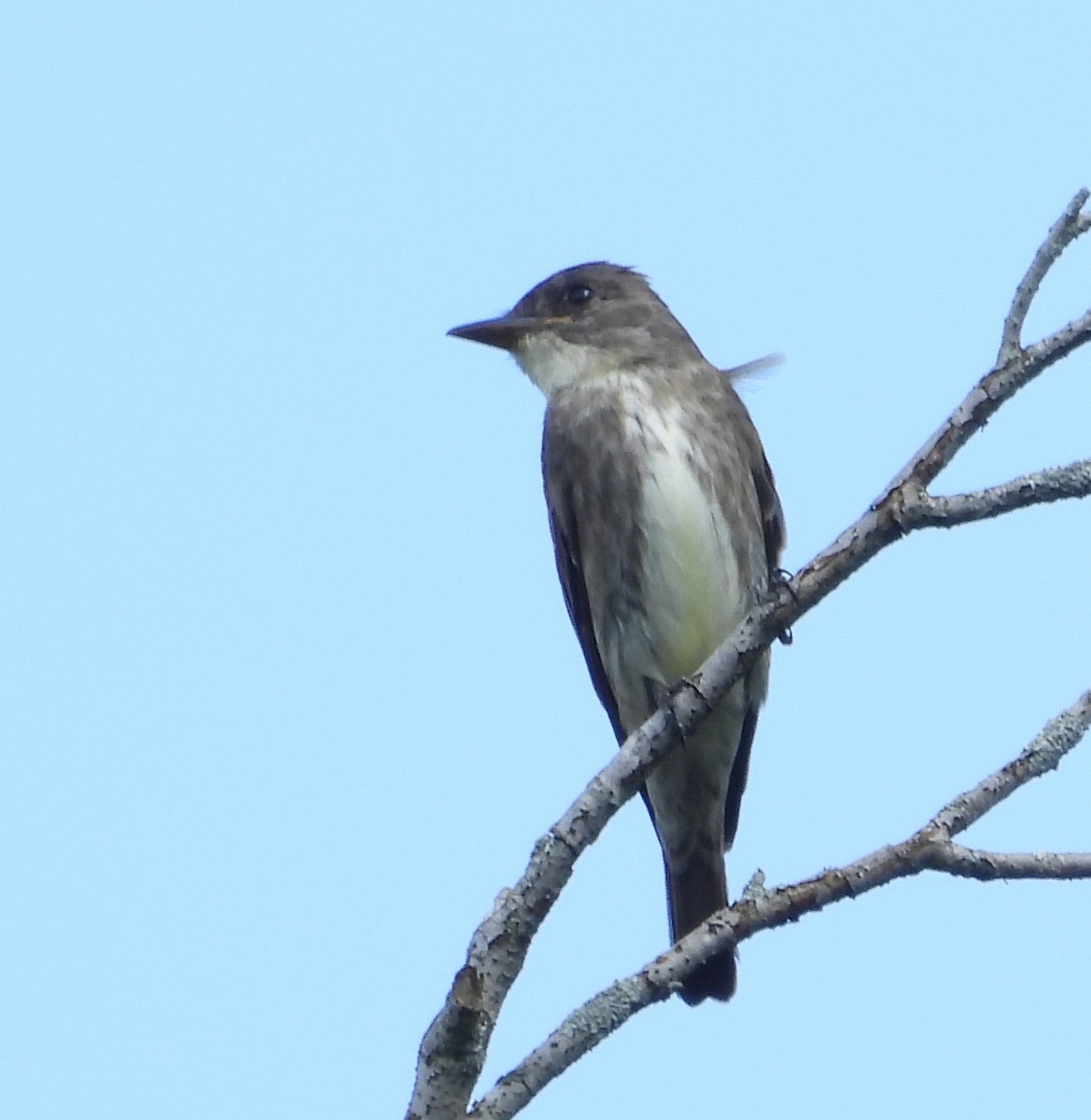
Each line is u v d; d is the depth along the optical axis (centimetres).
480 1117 586
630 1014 606
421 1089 589
